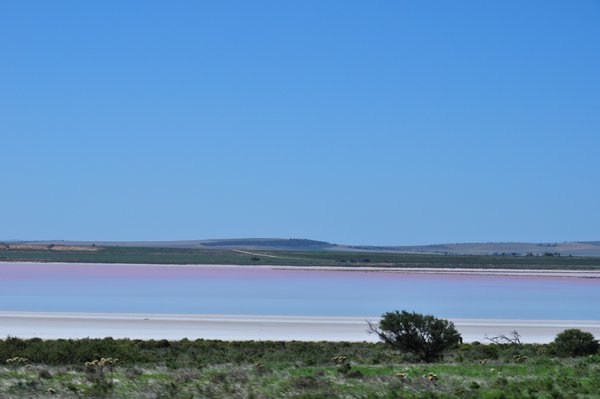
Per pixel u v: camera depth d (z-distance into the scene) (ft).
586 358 156.35
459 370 130.82
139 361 160.25
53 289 460.55
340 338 242.58
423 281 618.44
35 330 246.27
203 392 102.94
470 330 267.80
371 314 332.80
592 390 105.60
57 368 128.67
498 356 186.29
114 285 508.12
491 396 101.04
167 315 300.61
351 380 114.73
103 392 101.81
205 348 196.85
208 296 425.28
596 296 463.42
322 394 101.81
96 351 165.58
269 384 110.22
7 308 336.49
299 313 334.85
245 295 435.53
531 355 184.44
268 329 263.49
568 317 331.77
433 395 101.09
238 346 205.26
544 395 101.76
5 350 160.45
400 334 178.91
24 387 104.58
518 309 367.25
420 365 146.10
